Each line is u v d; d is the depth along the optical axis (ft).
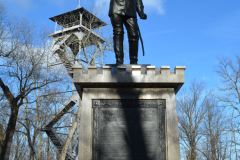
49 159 94.73
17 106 62.59
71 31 85.97
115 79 20.31
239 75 106.93
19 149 94.58
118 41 24.09
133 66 20.56
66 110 81.00
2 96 63.31
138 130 19.97
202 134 112.68
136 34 24.27
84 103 20.61
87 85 20.77
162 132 19.83
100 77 20.38
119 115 20.33
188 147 112.37
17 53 61.21
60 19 96.99
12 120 61.98
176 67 20.59
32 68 61.93
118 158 19.33
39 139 86.99
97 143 19.57
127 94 20.83
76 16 97.86
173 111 20.39
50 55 74.64
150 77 20.35
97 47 85.87
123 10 24.08
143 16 25.27
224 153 100.53
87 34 83.71
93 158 19.19
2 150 60.23
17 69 61.93
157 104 20.58
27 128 68.28
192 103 117.91
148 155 19.39
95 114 20.30
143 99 20.79
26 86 62.08
